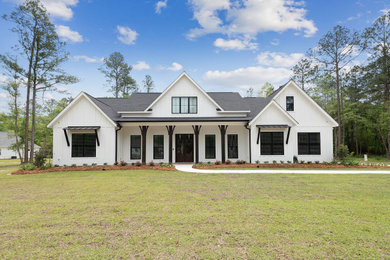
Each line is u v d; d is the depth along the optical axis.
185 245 3.40
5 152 39.41
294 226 4.16
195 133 15.66
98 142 14.54
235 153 16.62
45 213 5.04
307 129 16.23
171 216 4.74
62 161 14.38
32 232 3.96
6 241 3.61
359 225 4.22
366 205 5.54
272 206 5.46
